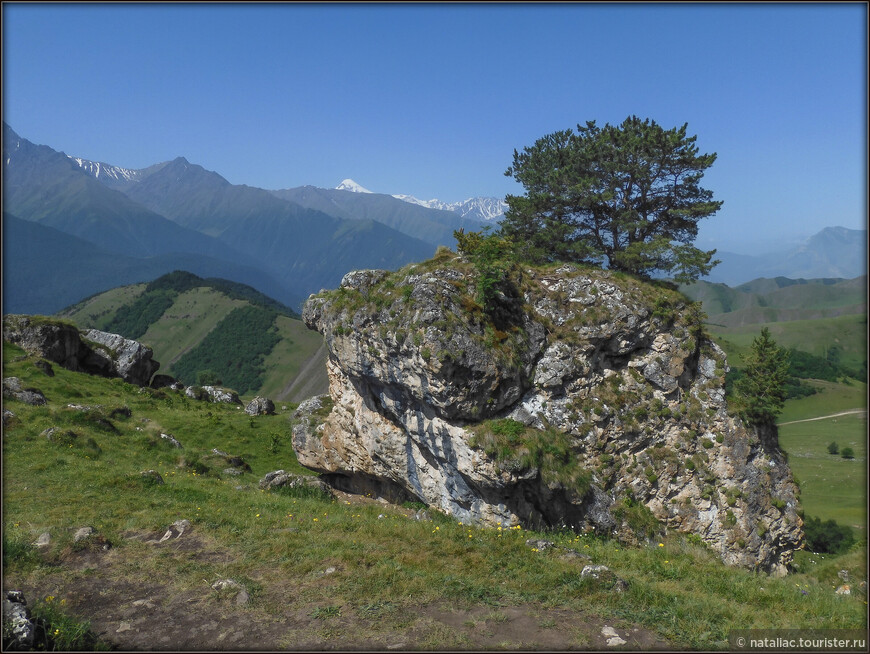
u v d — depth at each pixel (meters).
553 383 31.17
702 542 30.62
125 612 13.76
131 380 61.38
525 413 30.42
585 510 28.97
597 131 42.12
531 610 13.77
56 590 14.73
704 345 35.09
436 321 28.17
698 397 33.75
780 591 15.59
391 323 29.62
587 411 31.58
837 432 143.62
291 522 20.73
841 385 184.12
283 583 15.48
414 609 13.82
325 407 41.66
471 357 28.05
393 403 32.00
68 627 12.16
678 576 16.84
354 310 32.03
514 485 27.66
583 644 12.06
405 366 29.42
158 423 42.31
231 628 12.98
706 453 32.62
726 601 14.73
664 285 37.34
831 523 69.50
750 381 35.16
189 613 13.74
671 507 31.33
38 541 17.23
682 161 38.41
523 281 33.69
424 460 32.03
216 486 26.81
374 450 34.72
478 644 12.09
